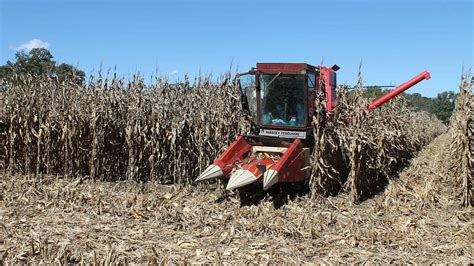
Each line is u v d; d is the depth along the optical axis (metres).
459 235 7.23
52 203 8.63
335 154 9.70
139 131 11.05
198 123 11.05
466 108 9.10
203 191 10.28
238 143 9.78
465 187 9.02
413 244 6.77
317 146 9.23
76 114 11.34
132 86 11.53
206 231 7.27
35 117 11.44
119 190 10.26
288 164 8.92
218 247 6.54
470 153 9.07
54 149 11.54
